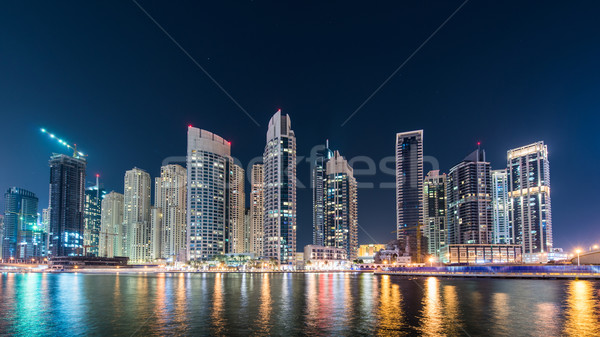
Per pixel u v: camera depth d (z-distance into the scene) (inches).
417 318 2672.2
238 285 6353.3
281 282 7308.1
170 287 5915.4
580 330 2223.2
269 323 2549.2
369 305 3378.4
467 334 2167.8
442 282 6373.0
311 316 2812.5
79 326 2503.7
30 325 2556.6
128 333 2285.9
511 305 3218.5
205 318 2755.9
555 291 4355.3
